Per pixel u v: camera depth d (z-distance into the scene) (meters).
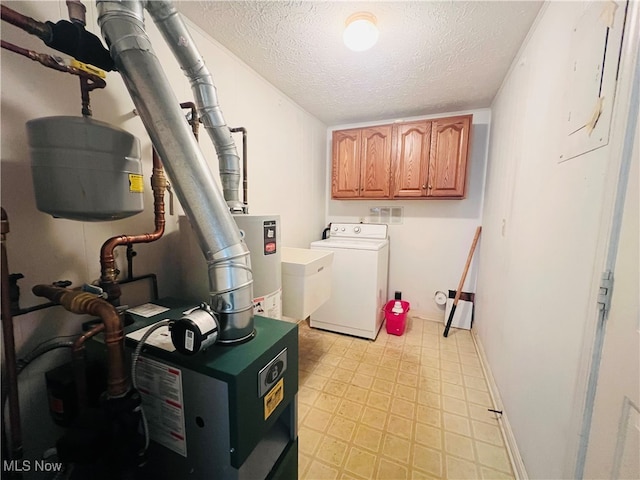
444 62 1.75
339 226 3.11
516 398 1.34
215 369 0.68
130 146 0.83
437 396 1.76
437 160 2.55
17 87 0.85
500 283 1.80
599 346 0.74
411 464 1.29
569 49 1.00
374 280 2.48
